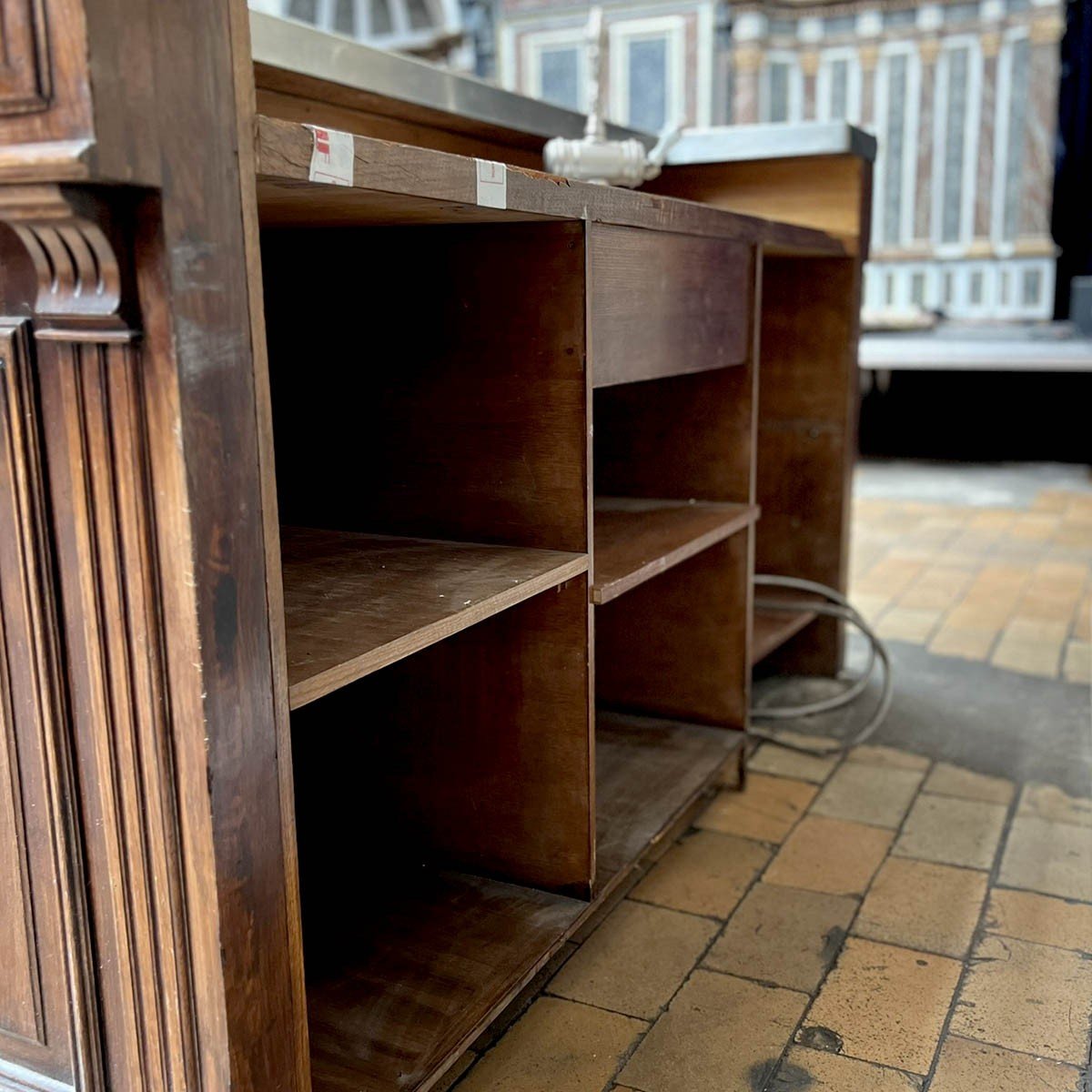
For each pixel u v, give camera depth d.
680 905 2.06
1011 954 1.90
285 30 2.01
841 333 3.11
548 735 1.81
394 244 1.74
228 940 1.10
